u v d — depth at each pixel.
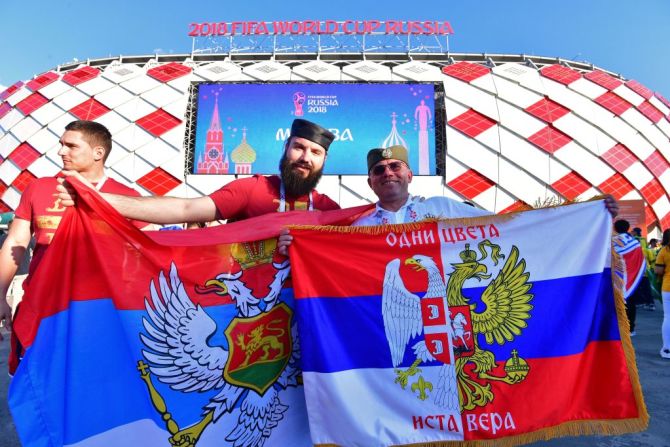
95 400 1.90
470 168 19.62
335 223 2.48
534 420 2.05
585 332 2.20
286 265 2.29
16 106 23.22
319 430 1.99
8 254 2.17
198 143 19.94
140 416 1.95
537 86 22.00
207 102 20.53
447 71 22.11
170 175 19.67
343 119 20.14
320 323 2.11
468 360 2.14
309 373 2.04
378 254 2.27
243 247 2.26
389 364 2.11
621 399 2.11
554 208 2.39
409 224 2.34
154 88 21.89
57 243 1.96
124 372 1.97
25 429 1.78
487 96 21.30
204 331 2.11
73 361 1.90
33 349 1.83
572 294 2.27
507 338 2.19
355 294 2.20
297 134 2.46
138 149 20.14
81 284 1.99
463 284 2.26
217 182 19.44
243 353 2.14
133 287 2.04
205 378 2.06
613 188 19.77
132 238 2.08
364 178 19.44
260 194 2.51
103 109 21.59
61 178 2.22
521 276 2.29
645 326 7.24
